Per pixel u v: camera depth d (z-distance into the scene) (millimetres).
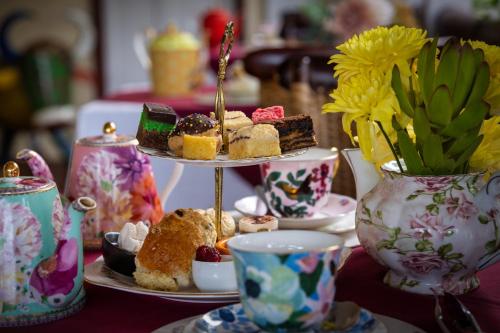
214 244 920
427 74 853
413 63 914
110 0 6062
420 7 3277
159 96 2463
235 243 769
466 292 896
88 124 2076
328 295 741
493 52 897
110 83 6172
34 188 848
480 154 895
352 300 876
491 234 874
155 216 1064
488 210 875
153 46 2463
